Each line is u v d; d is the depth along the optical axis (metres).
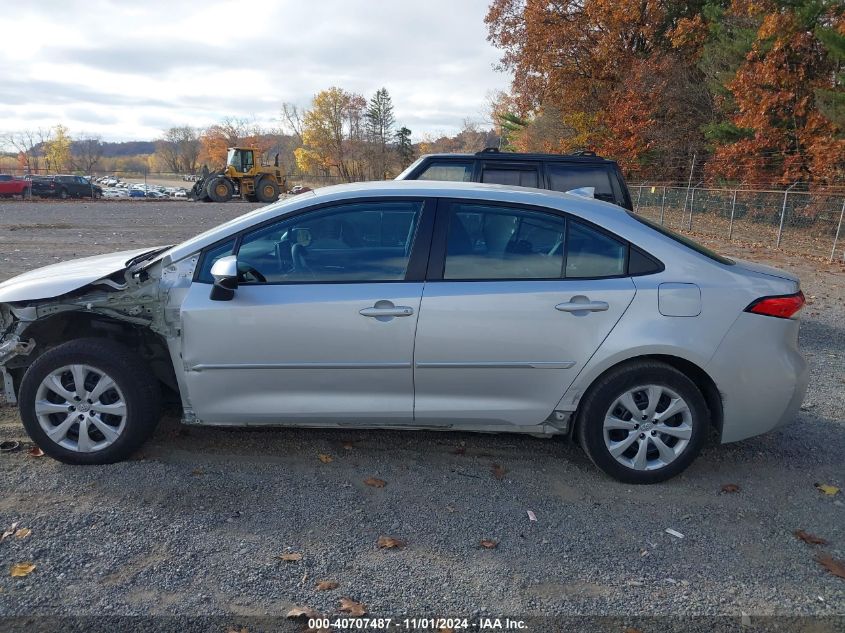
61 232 16.59
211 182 33.94
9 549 3.03
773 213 18.61
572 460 4.14
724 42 24.14
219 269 3.50
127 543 3.11
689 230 20.97
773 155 22.41
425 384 3.75
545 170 7.46
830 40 19.00
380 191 3.85
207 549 3.09
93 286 3.78
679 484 3.86
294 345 3.67
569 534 3.31
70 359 3.71
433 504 3.56
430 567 3.02
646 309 3.68
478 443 4.34
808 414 5.01
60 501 3.45
